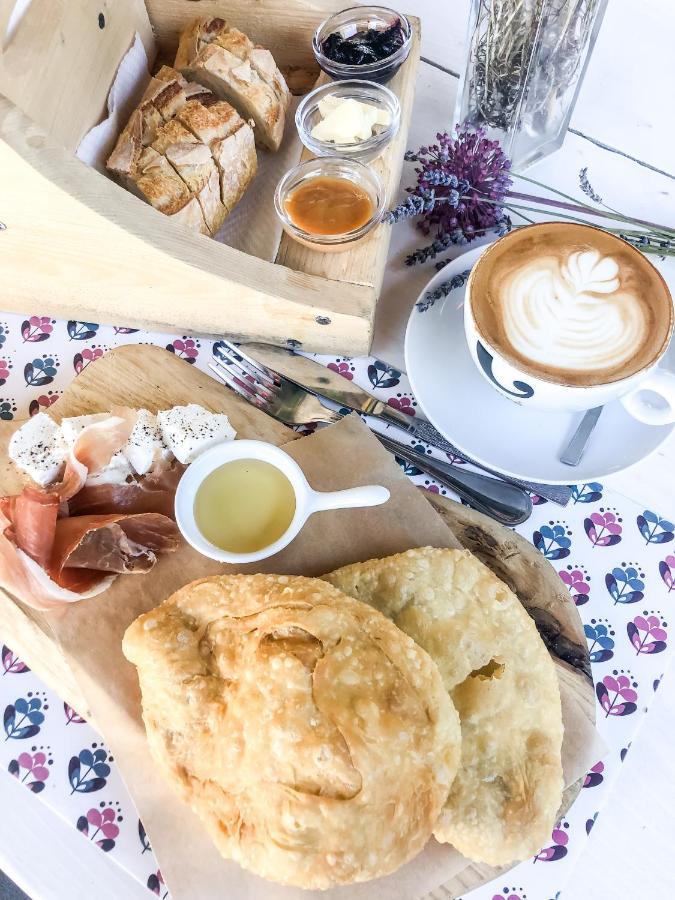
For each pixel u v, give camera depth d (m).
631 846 0.33
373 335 0.44
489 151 0.42
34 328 0.45
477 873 0.32
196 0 0.47
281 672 0.31
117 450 0.39
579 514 0.39
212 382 0.42
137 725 0.35
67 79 0.40
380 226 0.41
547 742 0.32
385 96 0.44
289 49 0.50
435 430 0.41
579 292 0.35
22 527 0.36
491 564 0.38
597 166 0.47
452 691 0.33
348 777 0.29
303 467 0.39
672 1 0.52
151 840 0.33
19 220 0.37
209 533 0.37
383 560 0.35
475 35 0.42
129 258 0.38
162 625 0.34
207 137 0.42
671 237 0.43
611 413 0.39
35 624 0.38
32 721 0.36
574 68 0.42
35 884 0.33
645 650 0.37
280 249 0.41
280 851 0.29
